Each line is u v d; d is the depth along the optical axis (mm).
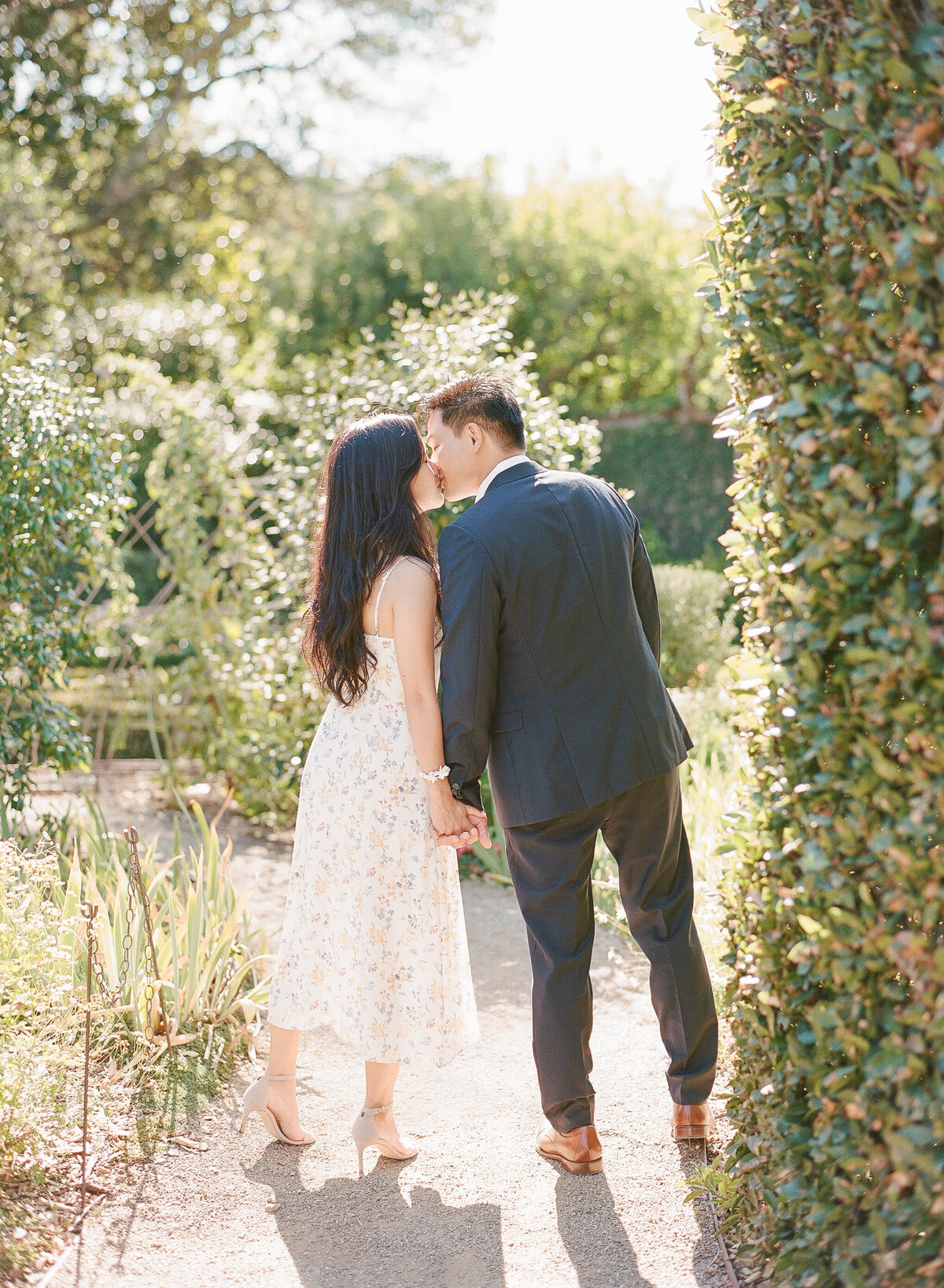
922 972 1671
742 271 1950
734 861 2146
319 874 2613
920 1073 1702
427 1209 2436
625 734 2449
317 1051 3375
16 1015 2727
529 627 2400
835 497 1744
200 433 6473
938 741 1624
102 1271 2174
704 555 13258
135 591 11594
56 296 13406
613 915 4395
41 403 4629
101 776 6777
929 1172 1638
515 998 3738
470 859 5266
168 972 3314
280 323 16906
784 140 1849
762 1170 2100
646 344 16875
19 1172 2434
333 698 2641
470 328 5516
